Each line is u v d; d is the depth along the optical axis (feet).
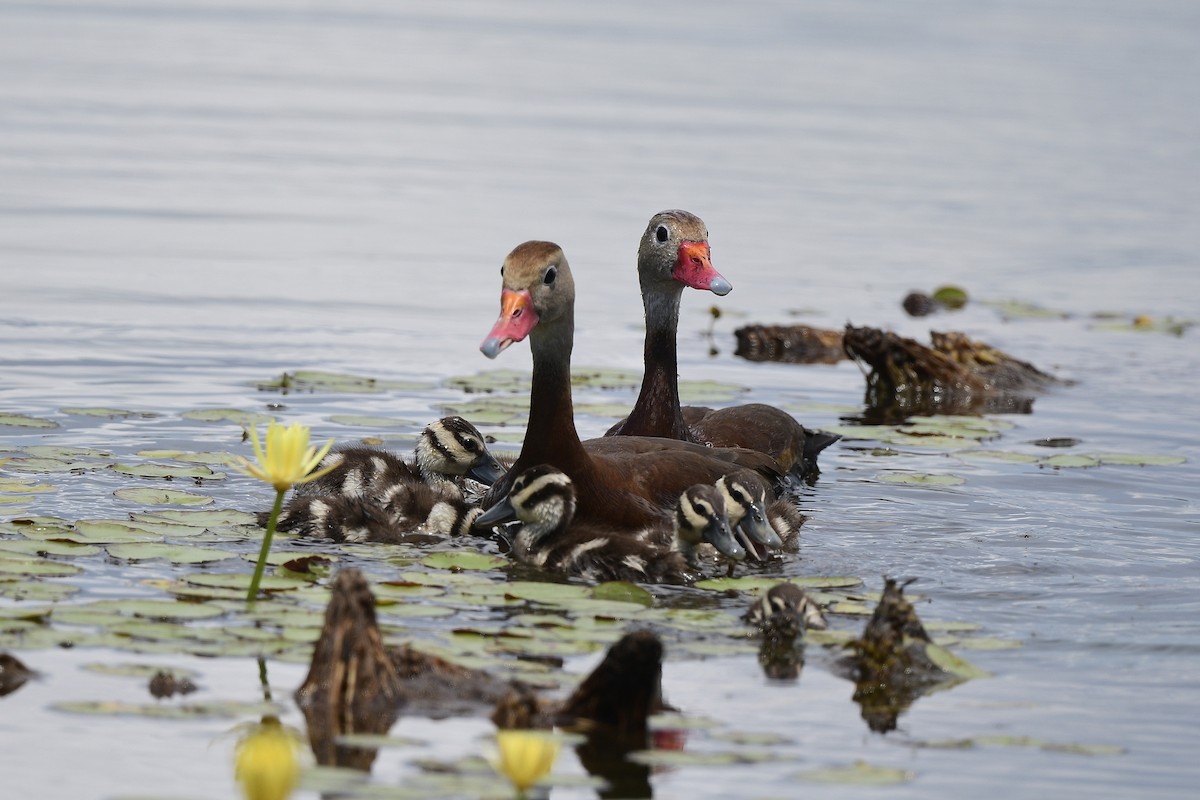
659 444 44.93
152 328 67.92
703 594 37.27
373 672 29.32
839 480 49.55
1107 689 31.53
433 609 34.60
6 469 44.93
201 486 44.91
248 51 169.89
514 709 28.37
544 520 39.40
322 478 45.06
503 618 34.47
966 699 30.86
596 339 71.36
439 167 113.09
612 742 28.09
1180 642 34.35
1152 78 176.86
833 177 114.62
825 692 30.99
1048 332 77.41
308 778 25.29
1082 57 194.18
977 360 67.62
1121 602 37.11
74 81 142.10
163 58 160.56
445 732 28.07
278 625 33.09
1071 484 49.24
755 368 69.36
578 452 41.04
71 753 26.81
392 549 40.34
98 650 31.30
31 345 63.57
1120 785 27.12
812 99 152.56
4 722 27.91
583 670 31.32
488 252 88.63
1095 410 62.13
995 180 116.88
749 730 28.91
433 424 46.11
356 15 213.05
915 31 216.13
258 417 53.42
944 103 153.28
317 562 38.17
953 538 42.65
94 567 36.60
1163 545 42.16
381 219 96.07
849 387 66.33
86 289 75.05
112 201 96.94
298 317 71.87
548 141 125.29
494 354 39.93
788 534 41.22
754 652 33.17
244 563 37.88
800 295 83.10
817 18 230.89
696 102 147.95
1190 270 92.27
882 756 27.99
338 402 56.80
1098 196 112.68
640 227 95.66
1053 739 28.91
